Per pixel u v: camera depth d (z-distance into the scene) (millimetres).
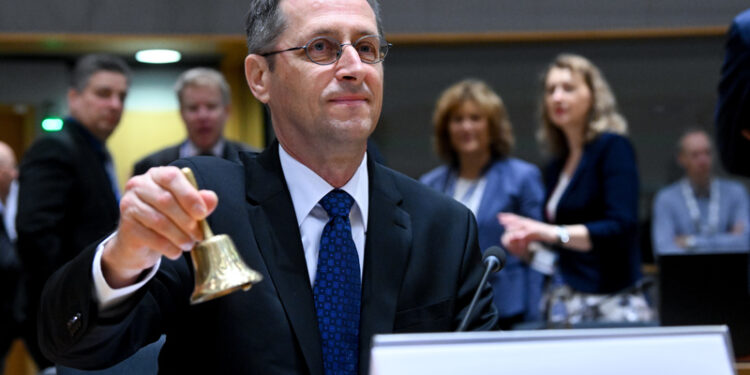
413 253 1519
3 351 4547
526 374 967
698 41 5535
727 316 2537
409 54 5598
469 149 3693
